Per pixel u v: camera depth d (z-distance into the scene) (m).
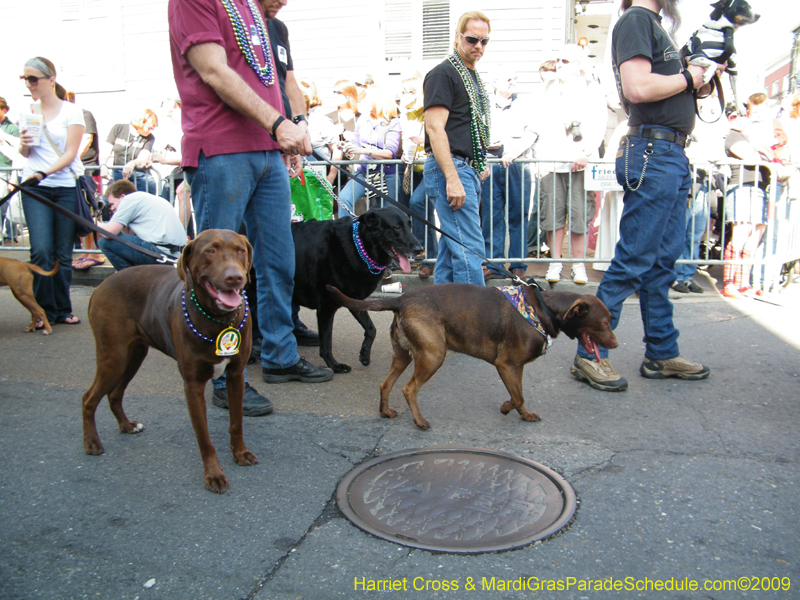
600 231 6.67
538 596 1.98
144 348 3.18
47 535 2.30
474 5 9.77
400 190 7.00
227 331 2.55
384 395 3.47
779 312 5.63
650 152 3.75
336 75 10.47
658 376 4.11
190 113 3.36
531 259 6.46
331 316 4.34
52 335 5.29
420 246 4.18
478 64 9.80
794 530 2.35
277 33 4.15
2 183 7.71
